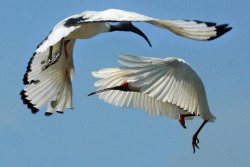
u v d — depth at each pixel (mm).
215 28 9320
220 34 9367
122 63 11820
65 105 13117
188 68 12133
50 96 12867
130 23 13258
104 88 13562
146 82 11820
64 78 12852
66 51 12531
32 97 12734
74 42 12484
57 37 10383
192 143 13305
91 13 10516
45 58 12234
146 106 13625
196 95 12336
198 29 9312
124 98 13648
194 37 9406
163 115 13625
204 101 12578
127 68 11797
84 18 10477
